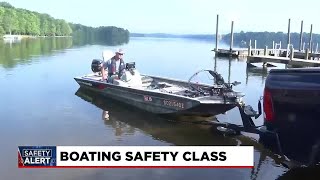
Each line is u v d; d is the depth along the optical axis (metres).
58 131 8.46
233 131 8.16
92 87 12.92
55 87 14.50
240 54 35.28
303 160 5.68
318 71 5.38
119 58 12.06
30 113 10.16
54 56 31.94
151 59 32.25
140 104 10.56
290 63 22.75
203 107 8.79
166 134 8.33
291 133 5.63
